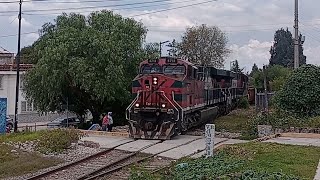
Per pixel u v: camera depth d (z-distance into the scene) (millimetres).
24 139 26172
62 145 22422
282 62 95750
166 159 19438
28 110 59312
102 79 37656
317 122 25859
